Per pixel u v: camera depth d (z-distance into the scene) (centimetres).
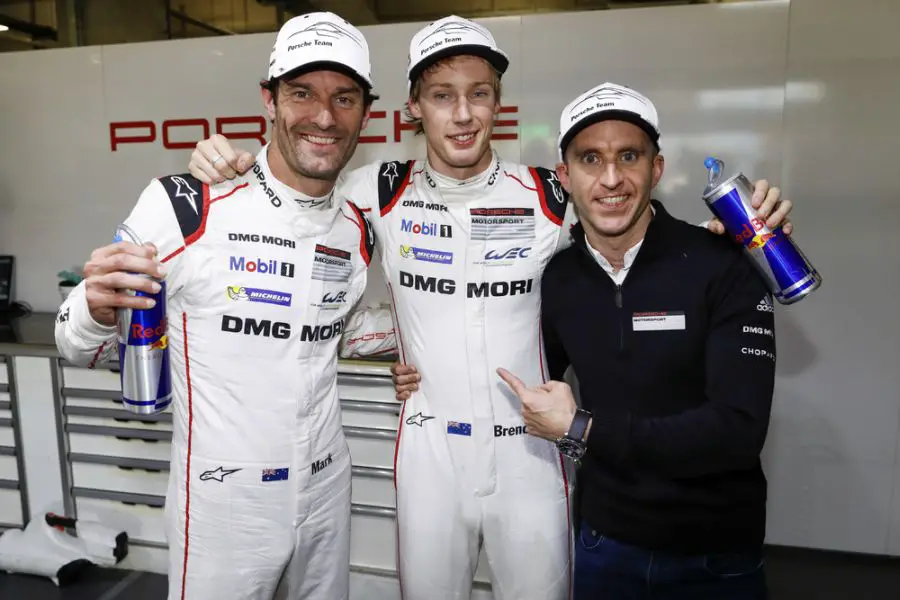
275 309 129
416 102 145
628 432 113
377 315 168
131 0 330
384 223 154
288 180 129
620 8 257
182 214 124
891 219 246
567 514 157
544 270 149
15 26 318
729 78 251
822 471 261
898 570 251
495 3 304
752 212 120
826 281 253
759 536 126
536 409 118
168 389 119
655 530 125
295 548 137
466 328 149
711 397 117
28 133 312
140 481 252
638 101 121
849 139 246
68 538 250
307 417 135
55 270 318
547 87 264
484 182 147
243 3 324
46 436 257
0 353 254
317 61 118
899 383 251
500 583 156
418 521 152
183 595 132
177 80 294
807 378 258
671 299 123
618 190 120
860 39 241
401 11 313
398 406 232
